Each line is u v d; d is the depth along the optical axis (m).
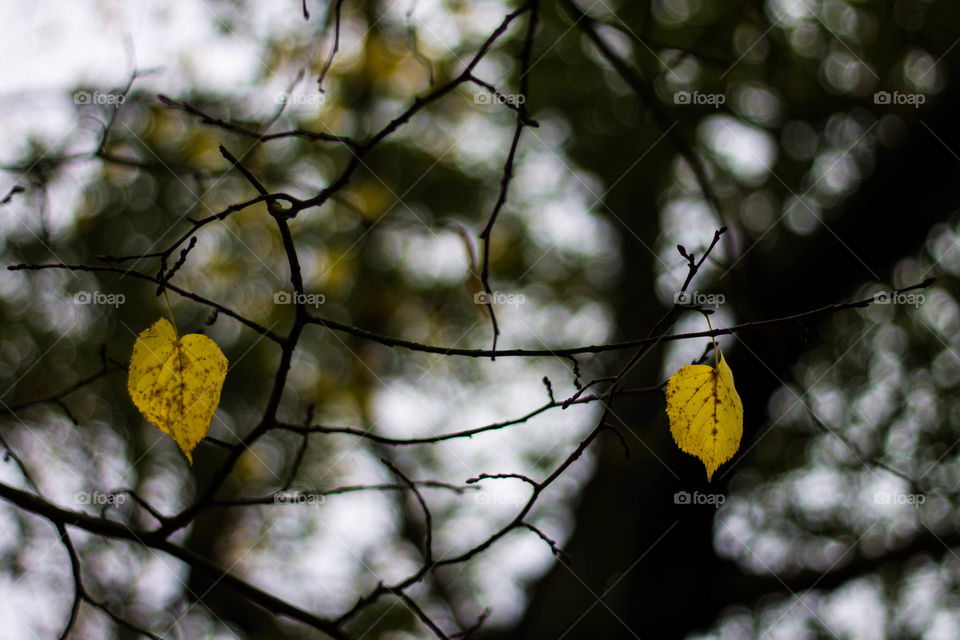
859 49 5.53
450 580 6.75
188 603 6.15
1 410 2.31
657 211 6.82
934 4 5.41
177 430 1.50
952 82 4.64
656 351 6.10
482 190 6.79
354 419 6.67
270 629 6.25
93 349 6.01
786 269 4.98
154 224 6.08
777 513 6.41
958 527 5.85
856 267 4.89
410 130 6.39
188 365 1.53
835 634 6.03
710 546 5.79
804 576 5.95
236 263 6.28
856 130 5.85
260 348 6.36
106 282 6.01
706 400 1.55
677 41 5.29
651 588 5.71
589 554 5.86
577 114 6.38
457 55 5.62
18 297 5.97
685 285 1.54
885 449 6.04
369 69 5.43
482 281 2.13
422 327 6.86
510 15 2.01
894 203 4.77
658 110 3.42
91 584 5.46
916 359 6.32
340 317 6.69
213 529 6.33
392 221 5.50
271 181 4.66
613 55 3.32
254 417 6.56
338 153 5.91
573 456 1.82
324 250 6.31
